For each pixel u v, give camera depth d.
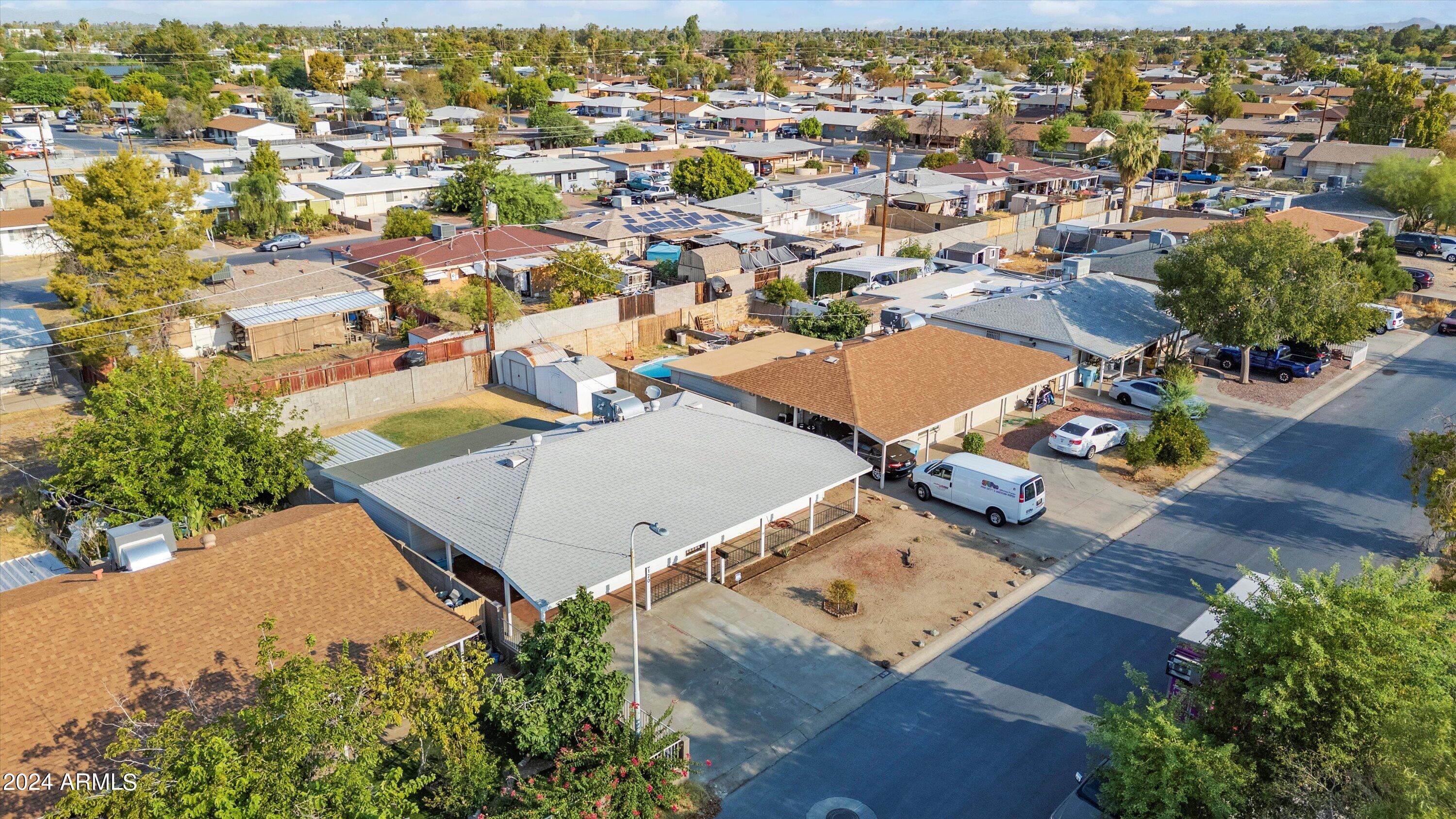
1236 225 46.31
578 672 19.83
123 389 30.23
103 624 20.98
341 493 31.53
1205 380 48.25
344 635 22.25
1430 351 53.00
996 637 26.48
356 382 43.34
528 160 105.56
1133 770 16.36
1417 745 15.17
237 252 75.56
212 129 128.88
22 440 39.66
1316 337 44.25
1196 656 20.91
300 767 15.96
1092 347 45.28
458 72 178.88
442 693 18.64
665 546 26.19
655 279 66.38
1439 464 28.22
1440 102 105.06
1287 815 15.67
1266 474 37.50
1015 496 32.53
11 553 30.64
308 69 186.62
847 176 107.69
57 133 136.88
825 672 24.80
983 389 39.88
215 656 20.95
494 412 44.66
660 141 131.00
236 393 33.00
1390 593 17.44
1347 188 89.38
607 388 45.09
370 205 91.06
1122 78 152.25
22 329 47.44
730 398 41.19
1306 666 16.23
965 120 137.75
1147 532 32.81
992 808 20.00
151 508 29.03
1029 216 82.50
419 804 18.55
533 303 61.50
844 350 40.09
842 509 34.28
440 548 29.22
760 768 21.19
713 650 25.64
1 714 18.56
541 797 17.55
